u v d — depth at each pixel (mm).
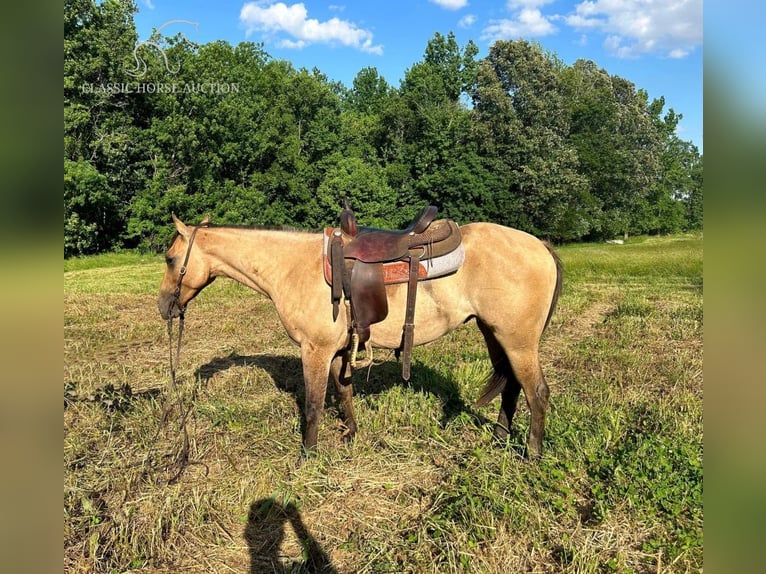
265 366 6105
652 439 3840
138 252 26875
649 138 47156
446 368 5887
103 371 5996
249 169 34188
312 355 3787
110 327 8398
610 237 46500
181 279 4094
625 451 3709
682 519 3008
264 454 3947
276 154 34250
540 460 3688
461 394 5105
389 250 3607
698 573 2592
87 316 9203
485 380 5406
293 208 35688
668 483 3275
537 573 2676
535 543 2855
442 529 2963
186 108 28297
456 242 3637
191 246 4047
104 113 26141
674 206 54938
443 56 49562
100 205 25703
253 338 7633
